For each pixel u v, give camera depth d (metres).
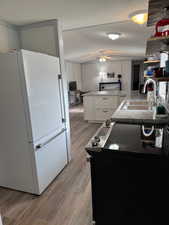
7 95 1.79
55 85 2.24
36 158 1.88
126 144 1.27
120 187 1.28
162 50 1.95
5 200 1.92
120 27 2.87
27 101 1.72
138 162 1.18
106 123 1.82
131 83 10.51
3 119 1.88
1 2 1.69
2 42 2.25
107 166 1.27
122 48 6.35
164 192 1.18
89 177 2.32
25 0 1.67
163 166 1.13
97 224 1.43
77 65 10.13
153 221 1.26
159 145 1.23
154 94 2.75
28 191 2.02
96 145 1.26
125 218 1.33
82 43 5.10
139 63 11.41
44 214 1.71
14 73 1.70
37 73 1.86
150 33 3.41
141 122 1.85
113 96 4.72
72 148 3.28
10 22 2.29
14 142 1.90
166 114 1.94
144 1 1.78
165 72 1.55
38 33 2.40
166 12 1.49
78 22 2.45
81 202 1.86
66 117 2.59
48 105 2.08
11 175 2.04
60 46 2.36
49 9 1.93
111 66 10.38
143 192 1.23
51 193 2.02
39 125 1.91
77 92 9.41
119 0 1.75
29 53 1.72
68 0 1.71
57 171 2.35
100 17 2.27
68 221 1.62
